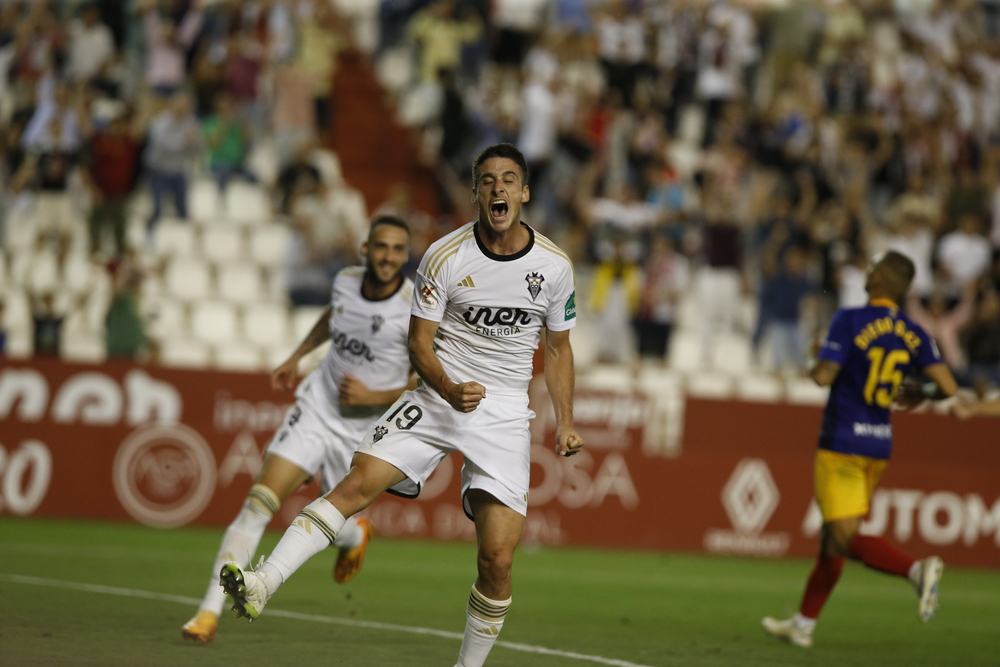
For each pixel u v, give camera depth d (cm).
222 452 4562
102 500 4522
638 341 5638
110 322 4947
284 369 2419
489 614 1725
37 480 4506
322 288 5672
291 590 3003
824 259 5844
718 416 4875
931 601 2250
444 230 6219
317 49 6669
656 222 5906
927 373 2506
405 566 3709
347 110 6825
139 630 2236
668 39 7206
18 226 5844
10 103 6303
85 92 5931
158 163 5803
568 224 6097
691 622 2831
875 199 6719
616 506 4709
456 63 6850
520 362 1775
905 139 6869
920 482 4738
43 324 4956
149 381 4550
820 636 2686
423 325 1734
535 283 1723
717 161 6312
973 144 7094
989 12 8181
